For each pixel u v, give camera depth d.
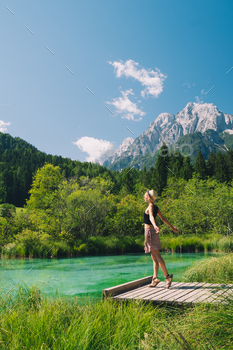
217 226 23.75
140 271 9.46
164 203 29.42
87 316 2.43
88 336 2.05
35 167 72.94
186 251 17.84
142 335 2.32
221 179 47.50
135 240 20.28
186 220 24.72
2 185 61.62
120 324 2.39
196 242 18.20
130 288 4.15
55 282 7.11
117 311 2.92
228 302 2.55
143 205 25.34
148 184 53.12
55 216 20.08
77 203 20.39
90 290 6.20
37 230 18.02
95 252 17.61
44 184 36.66
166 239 19.34
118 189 51.44
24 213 19.22
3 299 3.03
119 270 9.78
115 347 2.06
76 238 19.34
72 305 3.04
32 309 2.83
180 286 4.16
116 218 22.61
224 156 58.06
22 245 15.29
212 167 55.47
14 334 2.01
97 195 21.38
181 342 1.98
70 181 23.66
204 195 29.75
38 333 1.97
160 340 2.12
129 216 23.16
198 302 2.92
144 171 58.94
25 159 77.44
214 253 16.27
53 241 16.91
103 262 12.59
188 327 2.24
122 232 23.42
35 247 15.15
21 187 65.19
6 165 72.50
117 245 18.75
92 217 20.81
